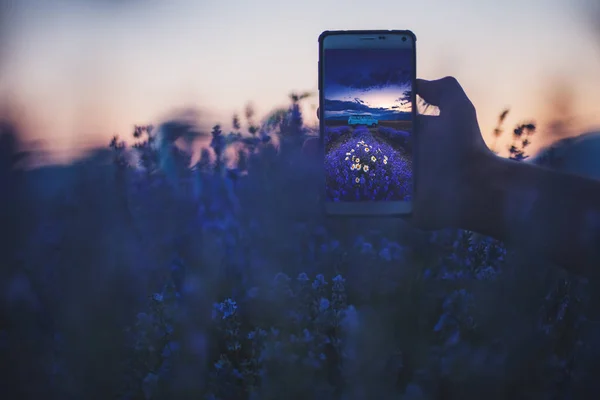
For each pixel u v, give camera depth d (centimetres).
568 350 64
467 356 62
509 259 71
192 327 65
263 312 67
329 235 82
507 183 67
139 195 87
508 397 61
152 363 62
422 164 70
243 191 85
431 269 72
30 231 81
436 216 70
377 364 61
